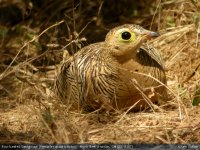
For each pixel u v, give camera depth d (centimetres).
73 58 1369
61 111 1374
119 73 1298
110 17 2084
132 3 2084
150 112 1382
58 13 2036
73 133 1290
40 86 1568
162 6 1908
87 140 1261
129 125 1330
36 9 2072
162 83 1337
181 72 1630
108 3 2117
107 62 1308
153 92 1323
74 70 1364
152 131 1295
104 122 1352
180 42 1745
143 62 1316
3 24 2106
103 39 1945
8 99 1580
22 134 1322
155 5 2006
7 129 1359
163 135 1268
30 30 1934
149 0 2050
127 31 1283
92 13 2075
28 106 1445
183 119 1330
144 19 1970
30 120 1400
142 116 1349
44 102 1478
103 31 1991
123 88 1307
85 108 1380
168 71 1647
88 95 1336
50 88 1557
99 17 2017
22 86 1576
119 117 1351
